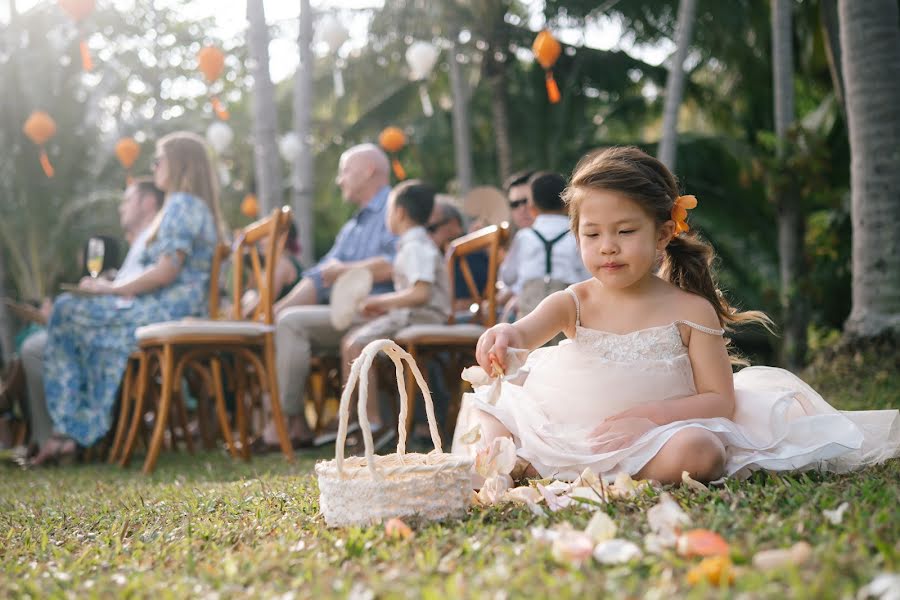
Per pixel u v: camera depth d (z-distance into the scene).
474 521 2.06
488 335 2.44
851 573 1.44
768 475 2.39
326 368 5.96
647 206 2.49
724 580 1.42
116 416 5.43
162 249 5.11
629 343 2.65
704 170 15.37
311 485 2.88
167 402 4.42
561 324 2.70
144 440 5.52
